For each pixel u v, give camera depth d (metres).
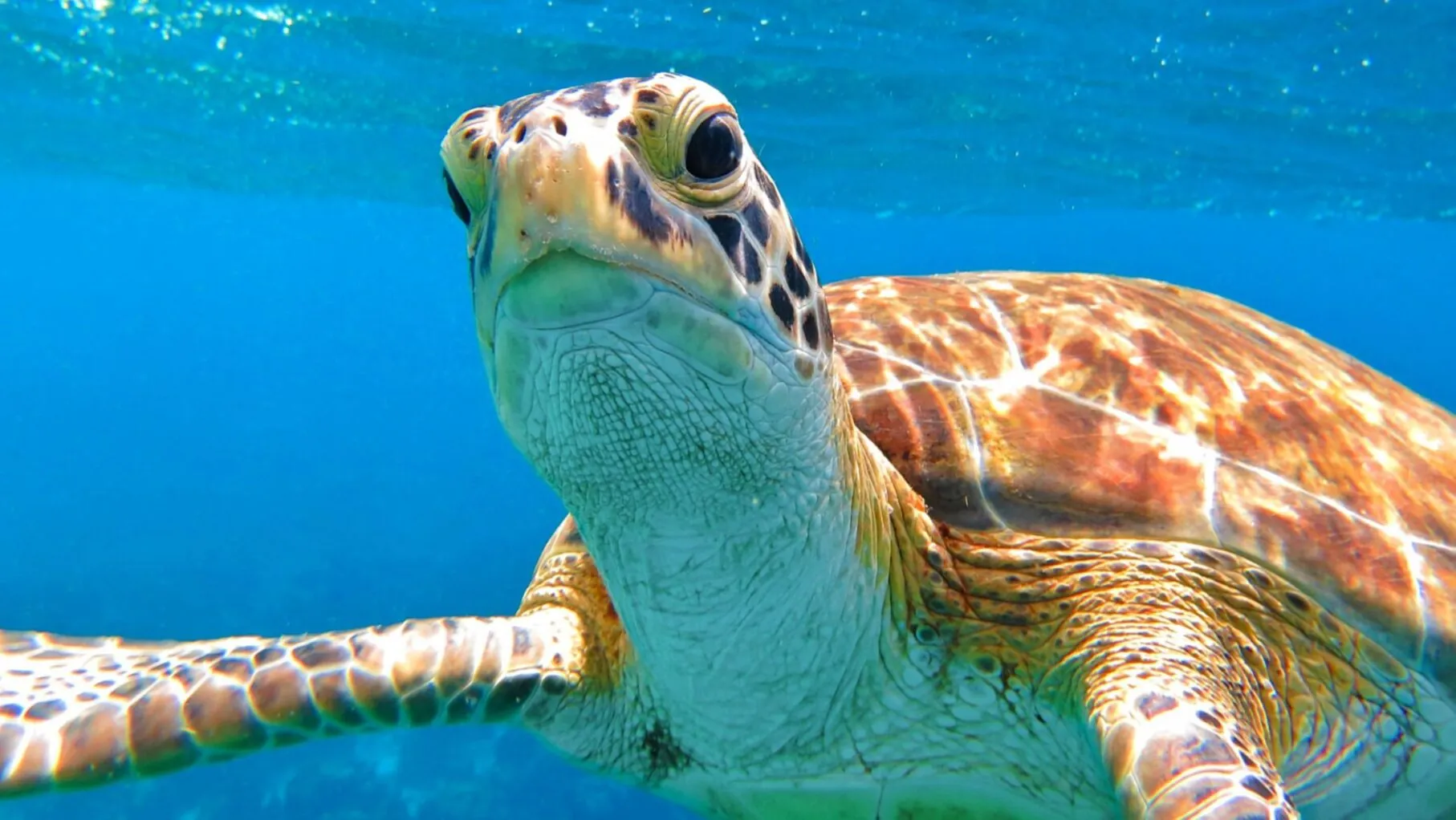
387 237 45.47
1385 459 2.98
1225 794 1.88
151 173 25.92
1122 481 2.64
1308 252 43.19
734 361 1.81
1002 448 2.69
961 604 2.55
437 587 25.28
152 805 12.45
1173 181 21.94
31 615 21.75
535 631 2.90
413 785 12.94
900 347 2.95
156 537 32.59
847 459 2.27
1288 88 15.11
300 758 13.41
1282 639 2.60
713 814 3.10
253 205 34.41
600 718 2.97
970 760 2.63
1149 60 14.04
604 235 1.66
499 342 1.83
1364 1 11.94
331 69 15.20
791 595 2.26
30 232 46.53
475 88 15.86
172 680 2.81
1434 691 2.62
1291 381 3.17
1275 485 2.71
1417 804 2.90
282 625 21.80
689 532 2.09
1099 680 2.33
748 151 1.97
